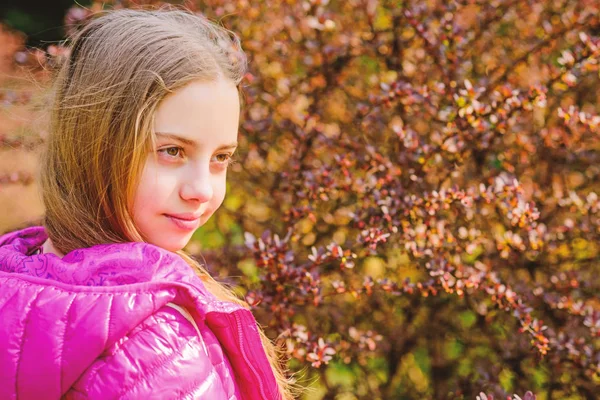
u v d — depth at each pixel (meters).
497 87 2.16
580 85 2.34
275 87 2.36
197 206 1.01
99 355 0.85
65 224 1.04
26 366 0.84
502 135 2.18
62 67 1.08
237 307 1.03
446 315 2.35
